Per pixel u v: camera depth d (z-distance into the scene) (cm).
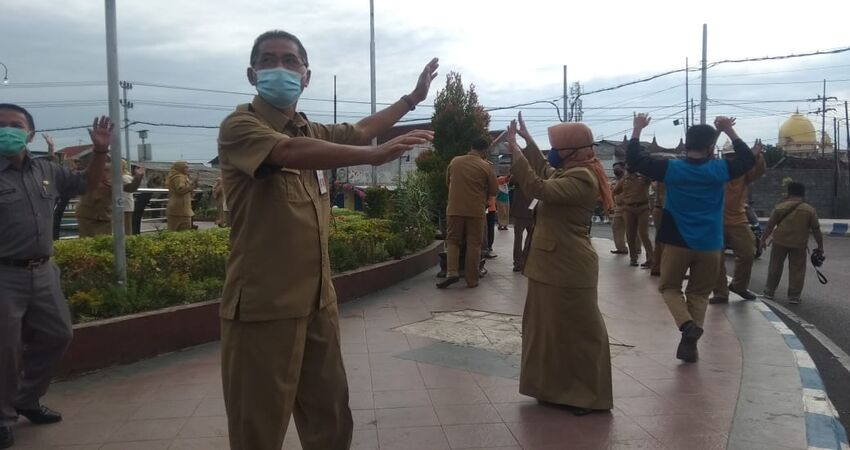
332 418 300
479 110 1110
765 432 384
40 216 381
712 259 542
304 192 272
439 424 400
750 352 557
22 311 376
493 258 1173
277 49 272
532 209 440
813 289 956
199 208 2483
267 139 243
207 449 364
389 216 1097
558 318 417
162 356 544
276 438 269
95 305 529
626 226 1106
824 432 384
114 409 424
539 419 408
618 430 390
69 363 488
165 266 678
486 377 489
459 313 707
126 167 1002
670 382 477
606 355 420
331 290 293
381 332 623
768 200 3102
